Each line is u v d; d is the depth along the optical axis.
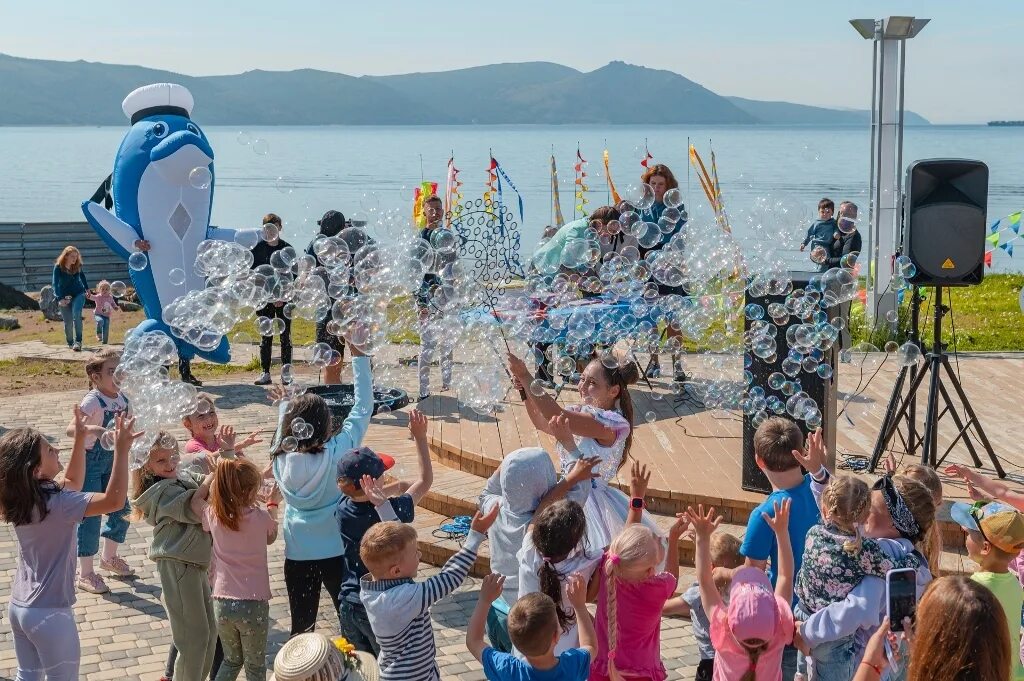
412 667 3.63
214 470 4.29
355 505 4.17
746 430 5.89
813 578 3.37
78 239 21.28
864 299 11.09
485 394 6.89
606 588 3.61
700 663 3.93
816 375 5.73
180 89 9.93
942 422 7.36
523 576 3.78
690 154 11.55
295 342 13.14
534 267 7.72
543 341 7.25
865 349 9.22
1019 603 3.47
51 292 16.05
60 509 3.79
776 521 3.55
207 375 11.06
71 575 3.88
